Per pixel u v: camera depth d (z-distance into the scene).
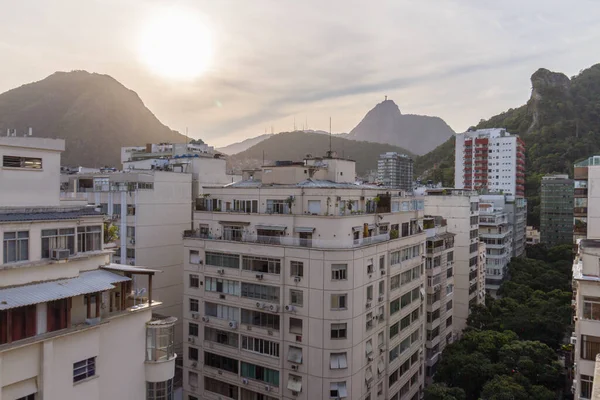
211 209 49.72
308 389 39.81
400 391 49.59
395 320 47.66
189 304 48.34
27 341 20.23
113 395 24.45
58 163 26.47
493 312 75.69
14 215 22.58
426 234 58.22
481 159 175.12
